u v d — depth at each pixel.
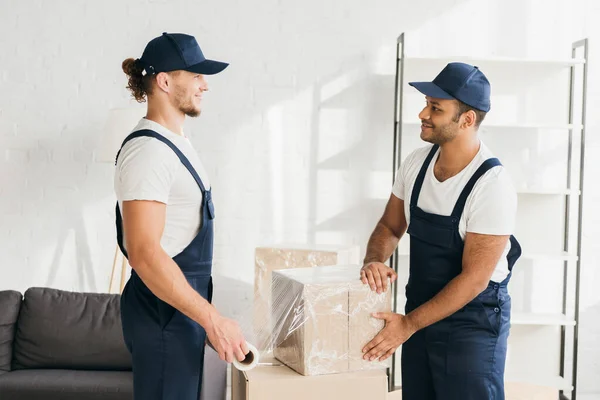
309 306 2.31
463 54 4.31
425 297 2.51
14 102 4.34
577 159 4.35
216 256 4.40
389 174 4.38
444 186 2.44
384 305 2.40
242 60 4.32
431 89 2.39
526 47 4.32
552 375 4.38
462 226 2.40
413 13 4.31
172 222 2.18
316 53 4.32
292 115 4.35
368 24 4.32
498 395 2.45
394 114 4.22
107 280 4.42
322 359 2.34
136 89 2.26
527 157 4.34
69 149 4.36
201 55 2.22
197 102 2.25
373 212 4.39
